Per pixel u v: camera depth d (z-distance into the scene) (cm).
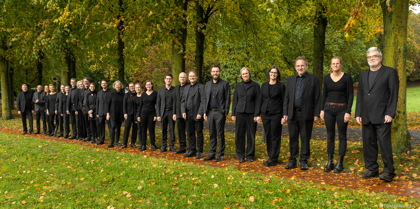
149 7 909
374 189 411
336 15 1018
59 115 1097
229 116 1953
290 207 347
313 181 469
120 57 1268
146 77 2844
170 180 469
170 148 797
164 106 775
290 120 563
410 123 1343
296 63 554
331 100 532
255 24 1243
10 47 1653
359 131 1178
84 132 1016
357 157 591
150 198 391
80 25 1195
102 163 587
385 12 585
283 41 1928
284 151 745
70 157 641
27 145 779
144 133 816
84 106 970
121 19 939
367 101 470
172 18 898
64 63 1451
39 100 1153
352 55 2075
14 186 451
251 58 1471
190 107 700
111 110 873
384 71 461
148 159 632
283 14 1244
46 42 1108
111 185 450
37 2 1273
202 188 426
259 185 429
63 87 1076
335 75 531
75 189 435
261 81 1892
